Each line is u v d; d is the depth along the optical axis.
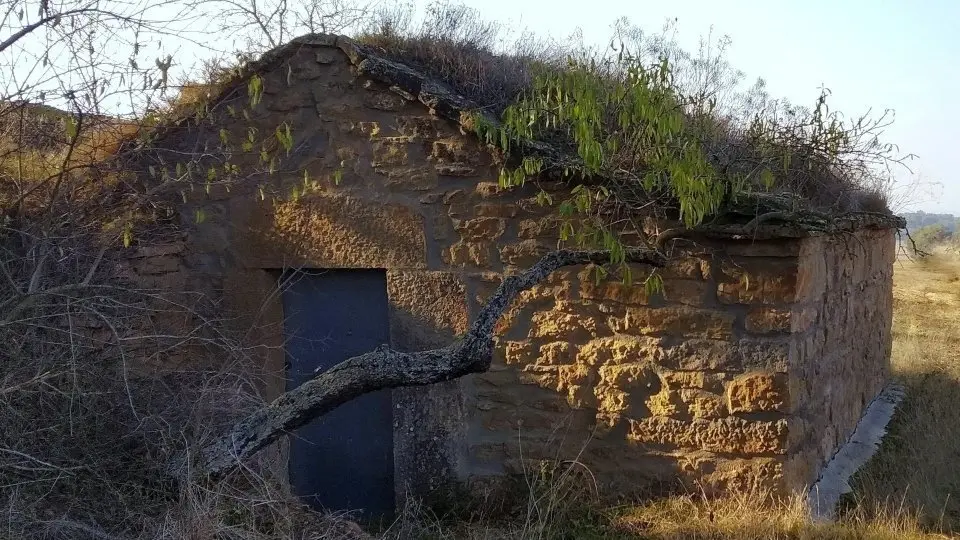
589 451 5.11
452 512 5.10
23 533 3.55
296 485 5.64
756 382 4.78
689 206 4.14
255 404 4.60
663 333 4.94
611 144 4.60
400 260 5.23
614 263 4.84
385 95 5.16
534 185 5.02
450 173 5.12
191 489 3.79
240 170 5.34
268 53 5.19
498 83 5.68
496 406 5.21
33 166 4.62
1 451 3.61
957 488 5.32
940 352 11.06
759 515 4.66
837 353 6.07
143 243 5.18
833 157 5.47
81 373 4.11
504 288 4.37
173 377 4.77
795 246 4.64
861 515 4.82
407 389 5.28
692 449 4.94
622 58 4.63
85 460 3.98
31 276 4.20
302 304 5.58
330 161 5.27
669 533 4.59
